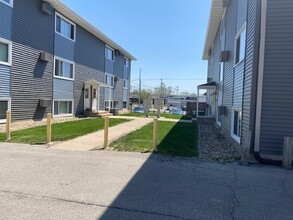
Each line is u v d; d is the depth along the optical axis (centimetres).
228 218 391
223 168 667
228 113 1252
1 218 363
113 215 385
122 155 772
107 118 880
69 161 688
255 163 729
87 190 483
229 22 1357
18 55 1448
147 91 8131
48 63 1738
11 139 980
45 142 943
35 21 1583
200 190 503
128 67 3594
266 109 772
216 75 2023
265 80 771
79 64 2169
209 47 2614
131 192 480
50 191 472
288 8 756
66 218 370
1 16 1317
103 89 2698
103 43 2669
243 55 951
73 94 2095
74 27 2061
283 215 407
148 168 643
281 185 547
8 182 512
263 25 766
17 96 1456
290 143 688
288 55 758
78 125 1511
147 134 1222
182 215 395
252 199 467
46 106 1686
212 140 1164
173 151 848
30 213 382
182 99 5947
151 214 394
